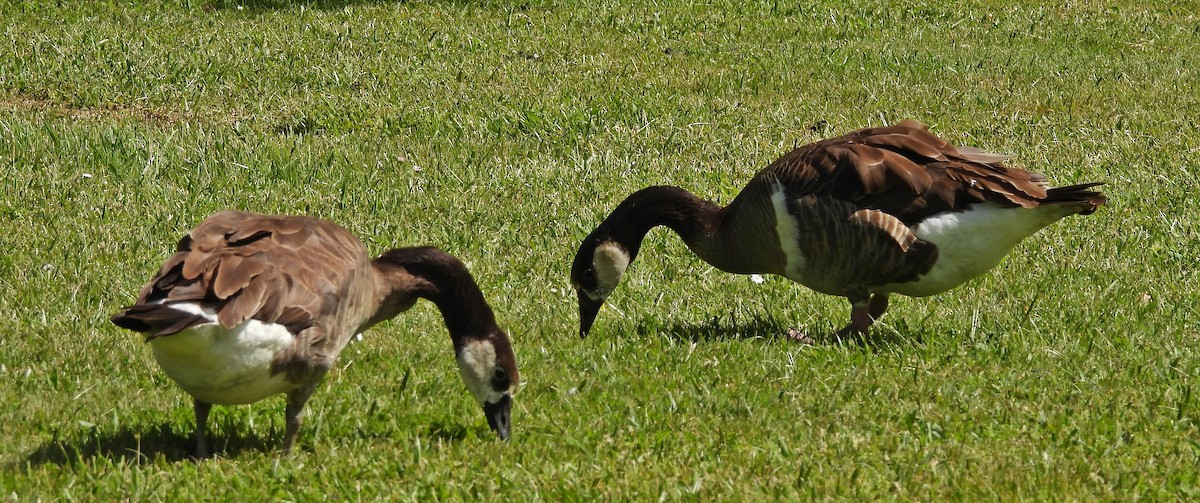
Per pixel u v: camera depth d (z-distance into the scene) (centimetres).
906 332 1114
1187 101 2038
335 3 2462
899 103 1970
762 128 1808
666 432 867
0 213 1323
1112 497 778
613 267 1118
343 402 916
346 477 790
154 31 2206
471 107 1822
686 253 1322
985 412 923
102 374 964
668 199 1137
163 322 666
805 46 2311
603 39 2284
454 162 1588
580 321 1130
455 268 850
